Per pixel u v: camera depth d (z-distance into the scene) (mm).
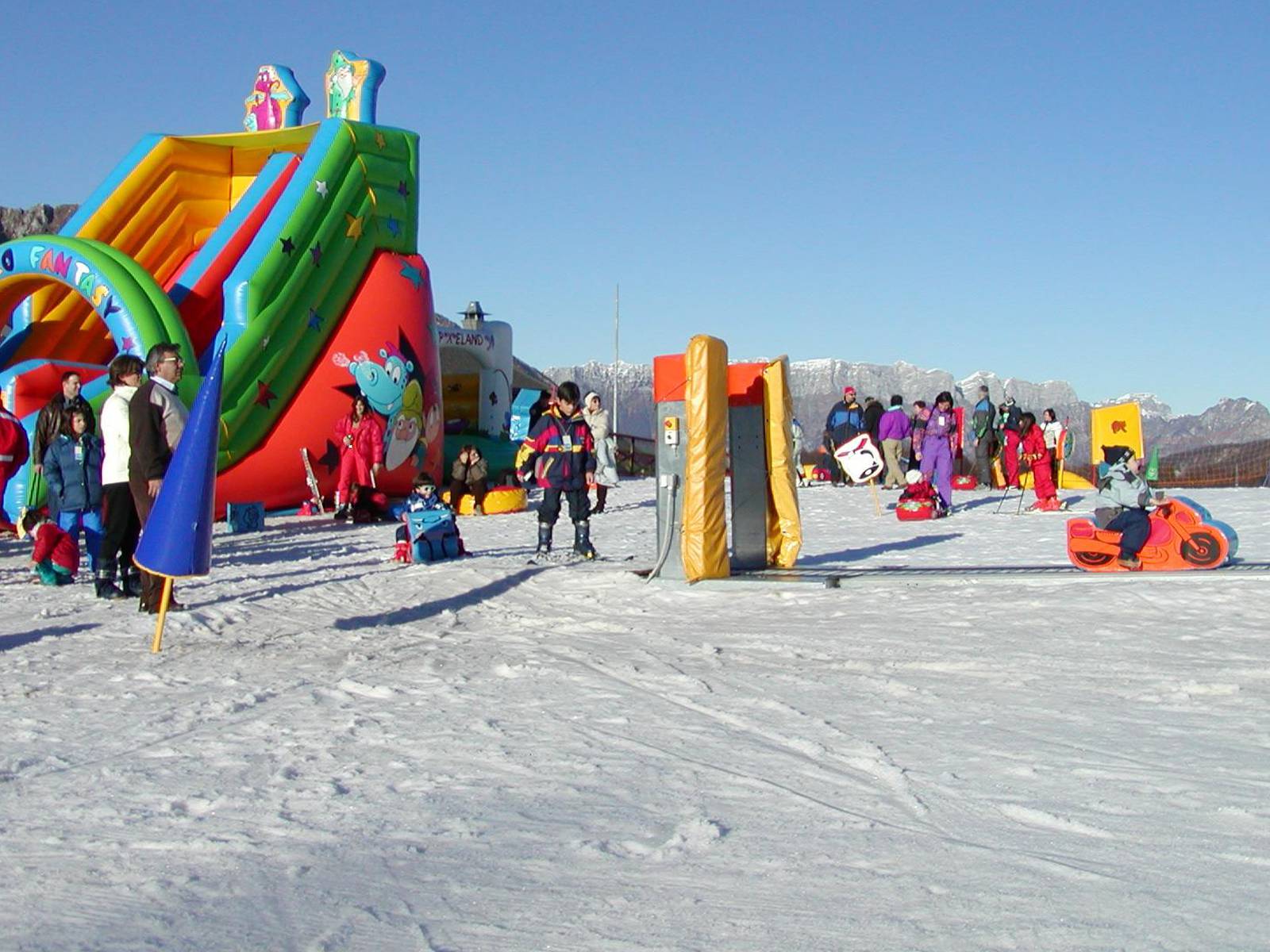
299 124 27359
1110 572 10648
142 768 5340
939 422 19969
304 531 20016
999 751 5297
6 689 7113
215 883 3885
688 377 11227
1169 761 5082
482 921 3529
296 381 23297
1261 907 3490
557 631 9172
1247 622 8367
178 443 9469
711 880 3826
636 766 5238
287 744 5723
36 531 12312
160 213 25203
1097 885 3693
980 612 9109
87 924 3561
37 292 23531
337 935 3453
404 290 25406
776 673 7262
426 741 5738
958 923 3420
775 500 12539
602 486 22375
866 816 4465
